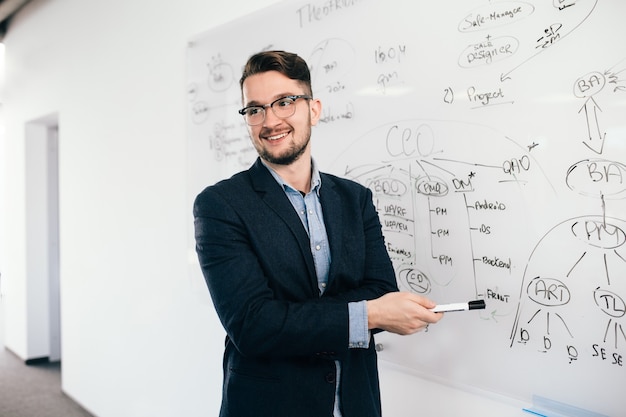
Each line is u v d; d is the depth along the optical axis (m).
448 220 1.18
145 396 2.20
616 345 0.94
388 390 1.34
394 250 1.30
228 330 0.79
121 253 2.34
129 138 2.28
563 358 1.01
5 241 3.88
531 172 1.04
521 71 1.05
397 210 1.28
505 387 1.10
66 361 2.87
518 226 1.06
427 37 1.20
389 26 1.28
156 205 2.09
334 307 0.77
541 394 1.04
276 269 0.83
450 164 1.17
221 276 0.80
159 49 2.07
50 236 3.61
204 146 1.83
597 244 0.96
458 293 1.17
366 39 1.33
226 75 1.73
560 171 1.00
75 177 2.77
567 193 0.99
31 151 3.51
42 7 3.15
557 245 1.01
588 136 0.96
